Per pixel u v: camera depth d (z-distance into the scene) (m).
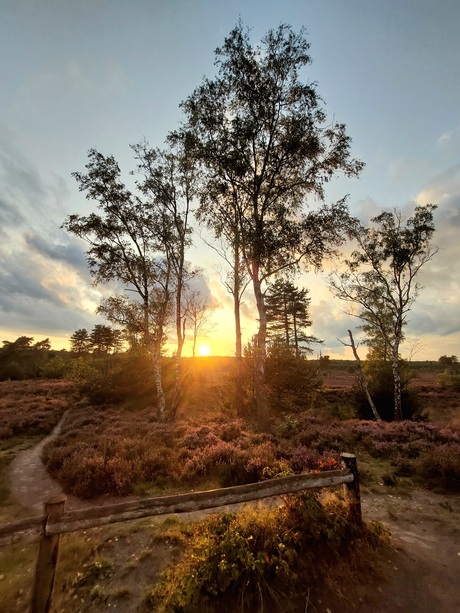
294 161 15.75
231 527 4.35
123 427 15.45
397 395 20.16
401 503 6.67
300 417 16.77
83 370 34.22
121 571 4.37
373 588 3.79
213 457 9.44
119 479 8.22
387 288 22.08
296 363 22.39
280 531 4.30
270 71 14.81
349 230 15.40
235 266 19.17
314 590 3.72
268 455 9.22
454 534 5.23
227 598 3.57
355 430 13.02
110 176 19.91
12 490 8.88
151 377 27.05
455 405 27.05
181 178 21.50
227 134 15.27
